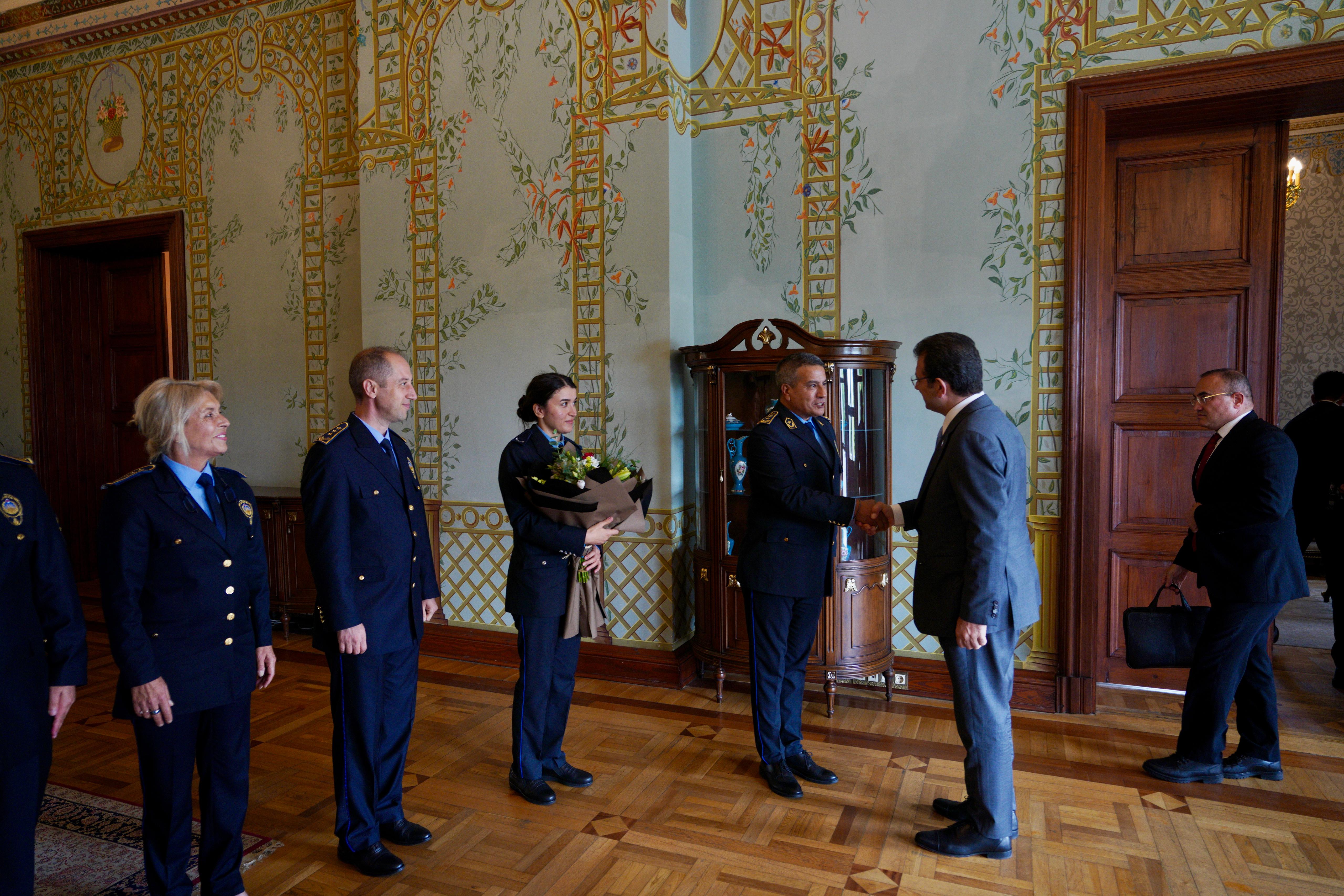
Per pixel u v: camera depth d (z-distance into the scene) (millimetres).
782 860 2490
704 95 4324
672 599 4188
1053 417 3744
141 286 6461
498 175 4523
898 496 4070
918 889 2328
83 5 5812
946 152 3887
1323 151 7012
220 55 5582
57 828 2699
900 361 4016
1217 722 2936
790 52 4148
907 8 3930
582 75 4316
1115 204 3965
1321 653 4578
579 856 2521
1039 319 3752
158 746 2025
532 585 2781
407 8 4703
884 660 3811
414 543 2543
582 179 4336
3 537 1696
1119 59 3588
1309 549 6910
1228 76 3398
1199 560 2939
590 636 2861
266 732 3545
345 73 5215
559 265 4402
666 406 4191
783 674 3014
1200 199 3844
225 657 2102
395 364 2469
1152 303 3939
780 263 4219
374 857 2430
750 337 3791
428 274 4715
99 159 6031
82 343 6500
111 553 1952
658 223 4180
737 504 3873
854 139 4051
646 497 2963
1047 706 3730
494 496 4598
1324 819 2705
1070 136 3652
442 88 4641
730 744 3396
